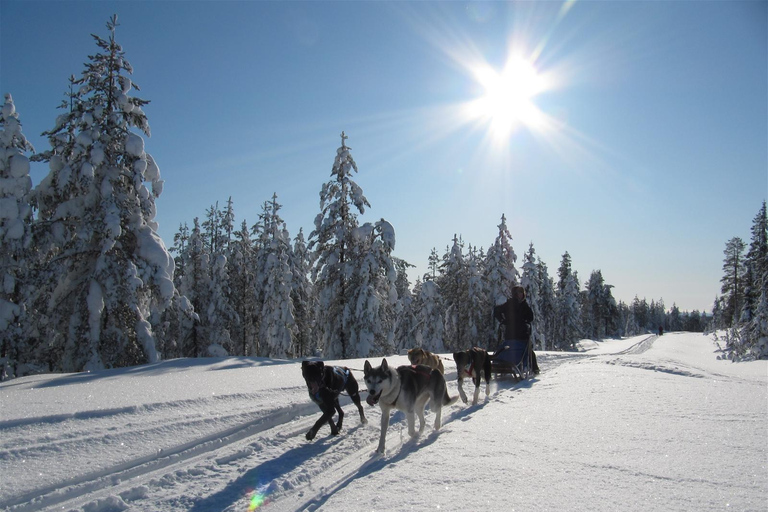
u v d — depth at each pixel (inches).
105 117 662.5
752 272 1658.5
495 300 1323.8
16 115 655.8
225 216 1389.0
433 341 1406.3
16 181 629.6
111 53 677.9
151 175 697.0
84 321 623.8
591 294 3272.6
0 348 604.1
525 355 494.3
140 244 665.6
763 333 1165.1
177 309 723.4
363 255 956.6
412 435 268.7
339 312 957.8
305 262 1515.7
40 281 621.9
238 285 1378.0
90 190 646.5
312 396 266.1
